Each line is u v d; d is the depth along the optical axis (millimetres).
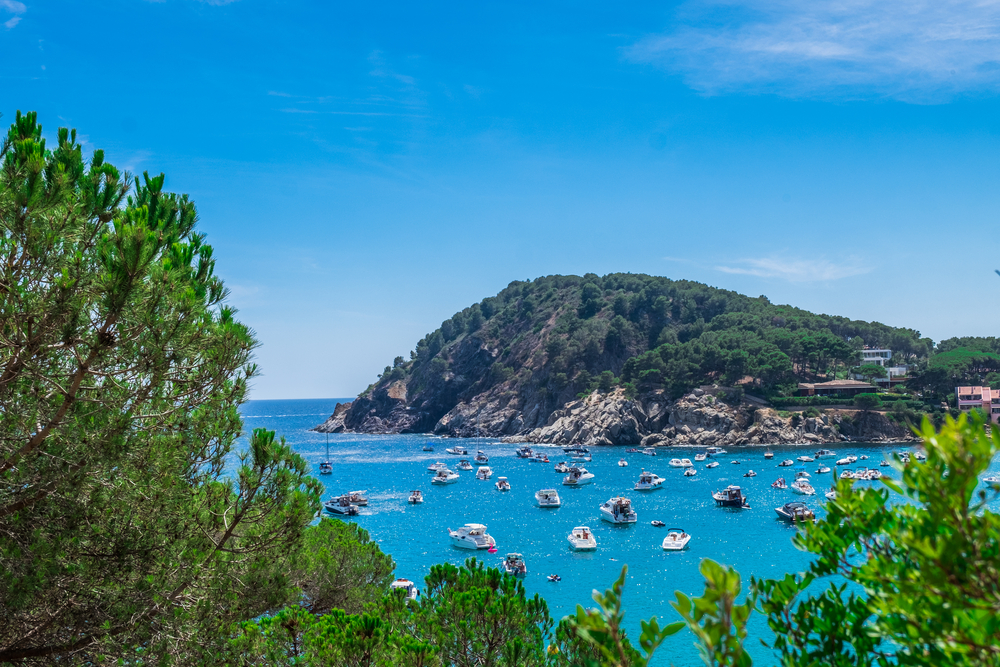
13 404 8812
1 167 8312
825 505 4660
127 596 9531
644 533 61656
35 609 9188
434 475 110375
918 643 3582
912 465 3537
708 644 3316
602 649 3656
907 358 180625
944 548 3189
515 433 188375
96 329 8797
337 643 11453
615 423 155875
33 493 8977
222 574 10992
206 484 10984
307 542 12812
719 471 108438
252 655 11352
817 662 4121
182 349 9484
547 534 62906
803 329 178125
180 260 10469
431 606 13188
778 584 4641
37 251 8414
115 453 9203
